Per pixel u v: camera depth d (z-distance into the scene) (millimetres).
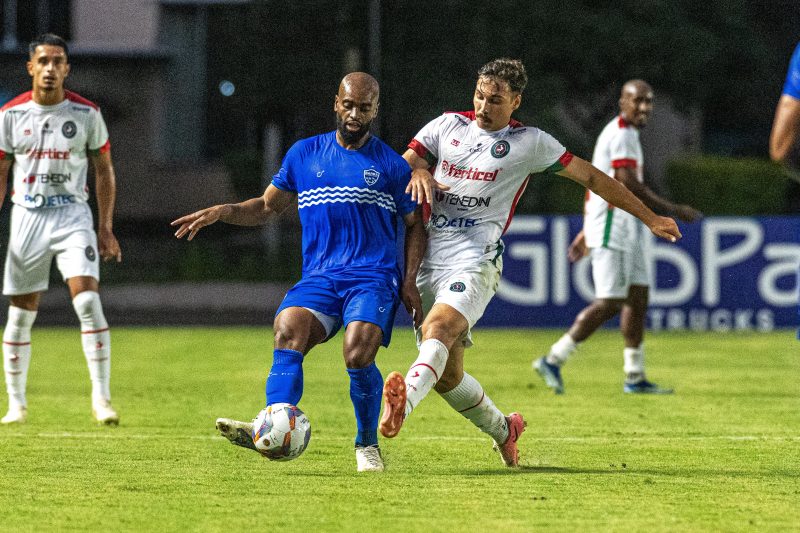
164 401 29250
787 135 14391
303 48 86188
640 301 31062
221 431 17219
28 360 25641
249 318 60781
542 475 18531
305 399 29531
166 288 75000
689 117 106812
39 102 24516
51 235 24891
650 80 91438
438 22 82812
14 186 25125
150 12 95625
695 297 51469
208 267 80438
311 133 92375
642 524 14727
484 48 83625
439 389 18797
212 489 17141
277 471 18859
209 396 30328
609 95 94938
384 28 83312
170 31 97812
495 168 18594
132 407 28047
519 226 51938
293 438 16938
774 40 115625
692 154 107062
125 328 54906
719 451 21297
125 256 88875
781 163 14625
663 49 89812
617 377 35281
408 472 18812
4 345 25438
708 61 94438
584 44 86938
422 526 14586
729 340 47406
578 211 83125
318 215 18500
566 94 93125
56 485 17516
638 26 89375
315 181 18500
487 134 18766
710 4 101000
